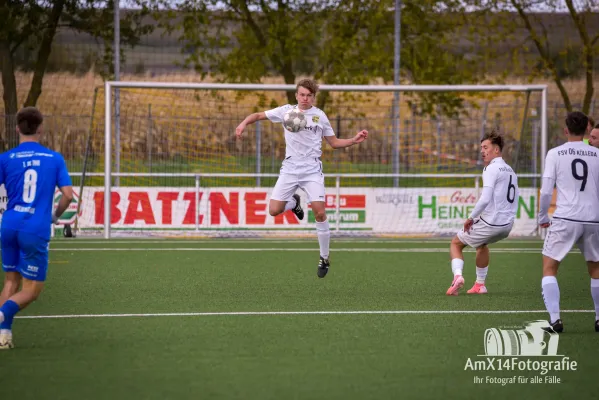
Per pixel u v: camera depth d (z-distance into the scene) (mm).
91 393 17500
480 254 32438
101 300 30438
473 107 71438
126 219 57281
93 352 21453
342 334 23906
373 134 62594
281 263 43031
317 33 72812
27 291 21922
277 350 21688
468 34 74625
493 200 31250
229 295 31812
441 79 73500
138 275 37812
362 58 72500
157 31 71250
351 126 62594
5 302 21734
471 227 31641
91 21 71375
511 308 28812
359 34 72812
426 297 31516
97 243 52938
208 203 57781
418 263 43438
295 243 53875
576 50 76500
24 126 22359
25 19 71375
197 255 46562
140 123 59781
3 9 70938
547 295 24266
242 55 72250
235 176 58906
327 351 21578
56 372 19312
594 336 23781
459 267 31844
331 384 18234
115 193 57156
